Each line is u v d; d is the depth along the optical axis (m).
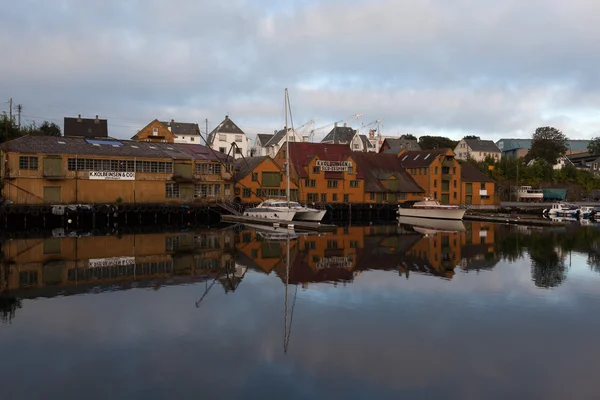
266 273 29.78
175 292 24.75
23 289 25.03
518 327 19.58
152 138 91.00
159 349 16.95
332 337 18.28
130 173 66.12
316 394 13.93
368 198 87.50
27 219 58.72
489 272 30.62
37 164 60.59
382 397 13.79
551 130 139.00
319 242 44.81
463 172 98.69
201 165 72.38
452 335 18.61
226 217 68.88
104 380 14.60
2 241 43.72
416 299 23.72
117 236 48.50
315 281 27.61
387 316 20.89
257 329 19.11
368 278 28.53
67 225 60.53
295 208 65.38
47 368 15.36
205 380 14.68
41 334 18.28
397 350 17.09
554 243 45.53
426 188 91.75
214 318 20.44
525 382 14.80
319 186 83.62
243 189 77.31
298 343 17.64
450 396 13.93
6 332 18.45
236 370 15.38
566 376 15.23
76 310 21.41
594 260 35.47
